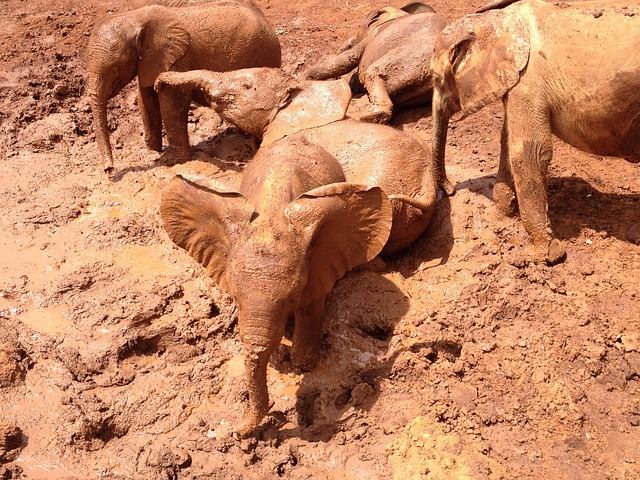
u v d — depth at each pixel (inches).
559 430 145.6
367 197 145.5
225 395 156.3
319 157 163.2
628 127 159.8
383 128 187.5
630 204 188.1
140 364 165.6
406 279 175.2
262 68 209.0
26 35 308.2
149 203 209.8
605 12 158.7
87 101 262.4
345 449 147.3
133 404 154.9
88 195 215.2
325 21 307.1
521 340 158.4
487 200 188.2
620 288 166.6
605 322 159.6
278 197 143.6
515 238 178.2
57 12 333.7
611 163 204.5
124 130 247.9
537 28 164.9
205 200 141.1
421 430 146.9
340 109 199.6
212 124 245.9
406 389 155.3
